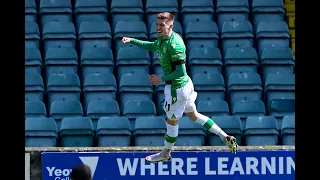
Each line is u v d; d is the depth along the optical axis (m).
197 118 28.55
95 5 47.28
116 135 38.28
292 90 42.47
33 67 43.06
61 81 41.75
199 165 31.06
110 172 30.89
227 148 31.20
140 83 41.81
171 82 27.33
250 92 42.25
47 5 47.00
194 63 43.50
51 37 45.12
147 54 43.72
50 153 30.84
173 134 28.05
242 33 45.88
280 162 31.36
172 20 26.91
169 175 31.02
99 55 43.62
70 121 38.41
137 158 30.97
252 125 39.06
